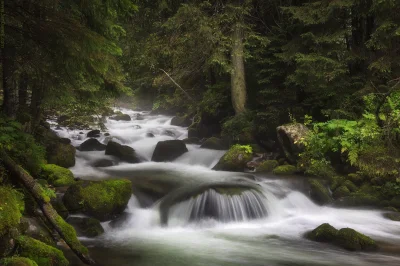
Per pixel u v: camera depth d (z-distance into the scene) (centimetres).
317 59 1160
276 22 1530
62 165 1157
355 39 1320
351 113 1149
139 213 888
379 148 968
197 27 1384
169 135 1930
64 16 641
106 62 760
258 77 1494
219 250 723
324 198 1035
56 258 537
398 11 1082
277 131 1252
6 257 477
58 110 1384
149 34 1577
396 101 974
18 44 694
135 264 635
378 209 988
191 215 889
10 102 793
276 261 669
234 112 1652
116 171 1188
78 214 791
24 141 792
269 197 981
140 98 2689
